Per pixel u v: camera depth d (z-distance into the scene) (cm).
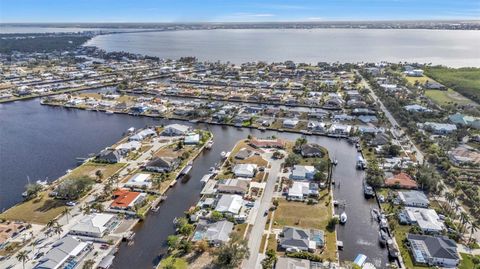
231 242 10900
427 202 13688
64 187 14225
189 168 17075
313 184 15262
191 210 13350
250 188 15075
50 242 11581
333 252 11181
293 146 19762
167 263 10625
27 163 18012
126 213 13325
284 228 12144
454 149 18775
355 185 15662
